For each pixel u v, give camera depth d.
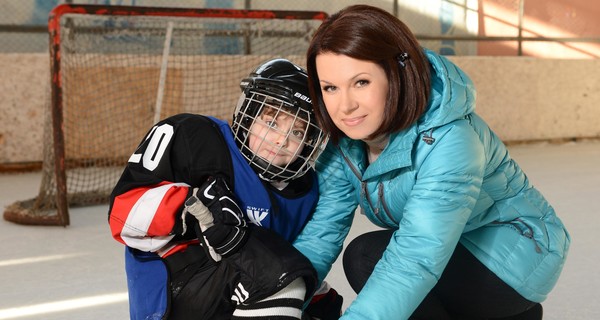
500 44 8.07
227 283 1.48
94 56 5.73
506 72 7.45
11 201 4.76
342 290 2.63
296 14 4.55
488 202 1.58
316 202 1.67
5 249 3.45
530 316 1.77
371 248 1.71
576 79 7.77
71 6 3.92
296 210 1.62
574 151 7.17
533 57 7.59
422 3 7.74
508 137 7.55
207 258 1.52
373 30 1.34
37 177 5.70
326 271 1.67
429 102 1.40
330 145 1.64
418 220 1.37
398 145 1.43
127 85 5.92
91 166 5.80
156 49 6.46
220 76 6.32
